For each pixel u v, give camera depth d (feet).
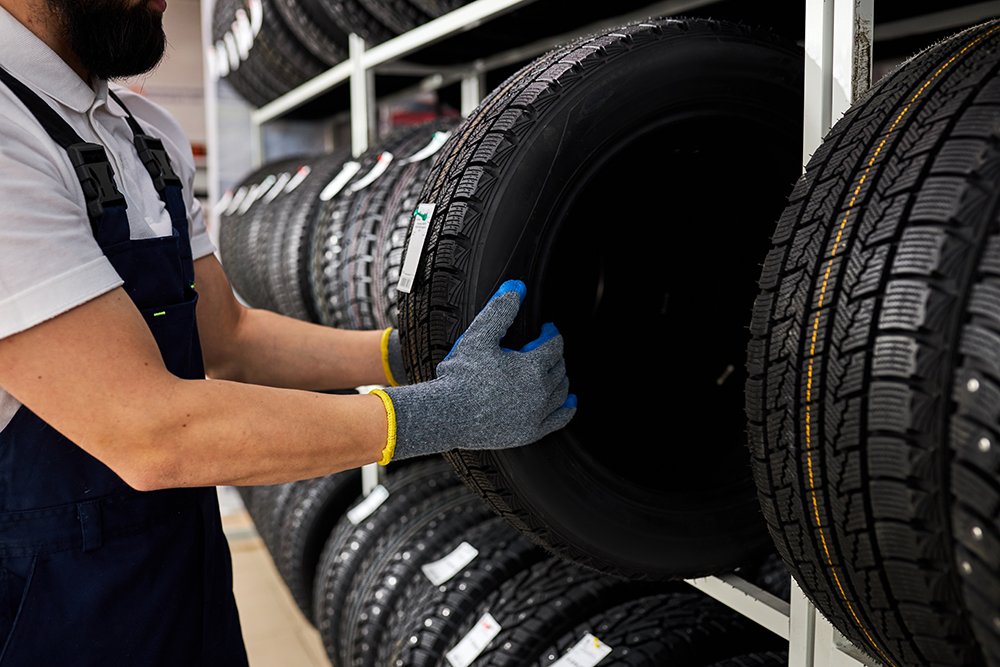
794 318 2.58
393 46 7.46
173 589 3.73
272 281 9.04
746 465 4.12
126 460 2.94
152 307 3.55
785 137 3.92
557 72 3.48
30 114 3.15
